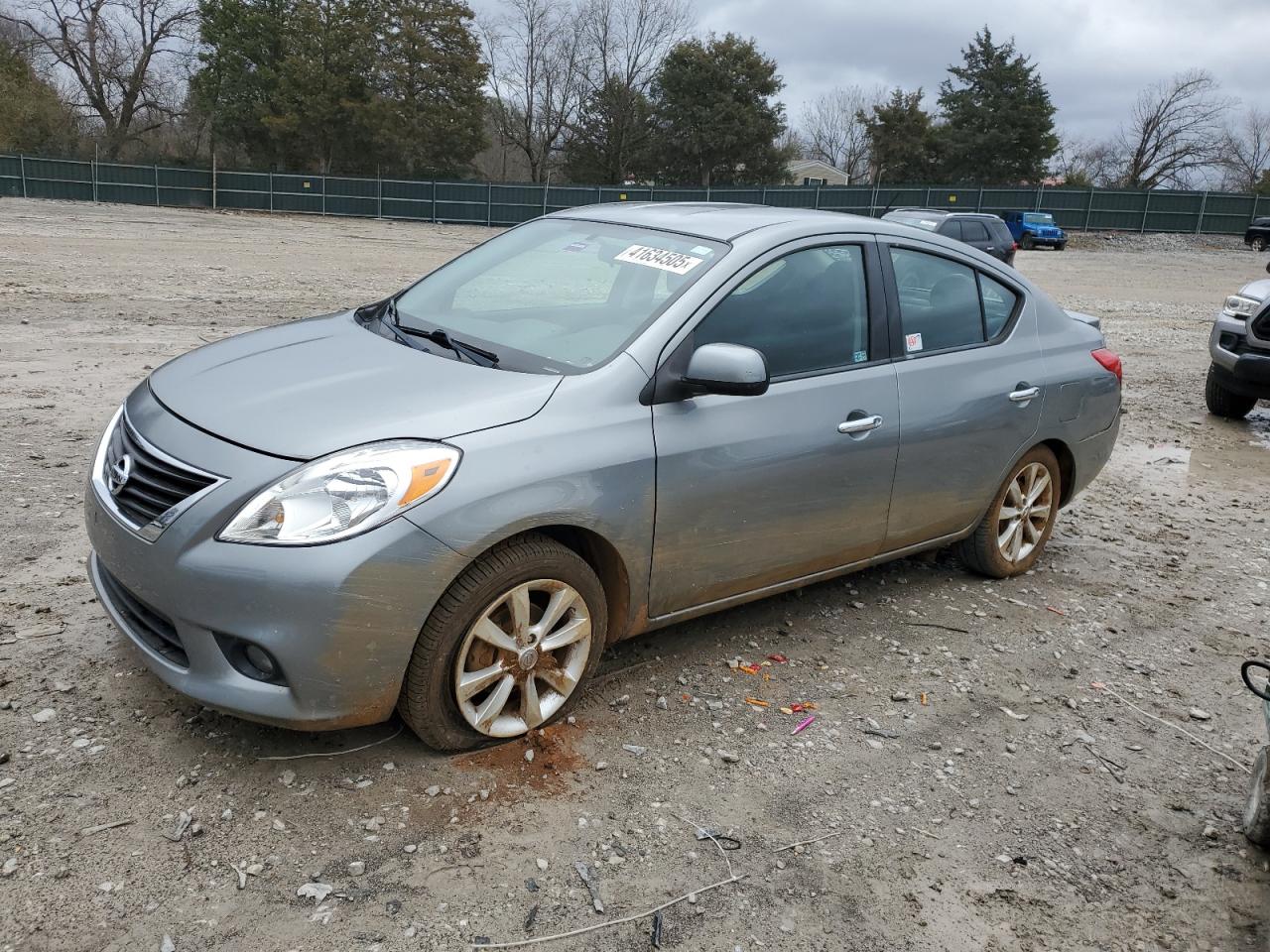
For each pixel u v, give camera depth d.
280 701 2.81
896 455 4.19
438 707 3.05
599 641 3.42
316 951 2.42
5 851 2.62
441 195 45.56
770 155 61.16
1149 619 4.93
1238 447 8.95
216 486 2.80
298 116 52.69
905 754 3.54
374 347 3.61
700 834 2.98
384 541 2.77
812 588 4.88
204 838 2.75
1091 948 2.72
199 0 55.28
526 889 2.69
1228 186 77.19
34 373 7.95
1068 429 5.09
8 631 3.72
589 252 4.07
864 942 2.65
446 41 55.41
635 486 3.30
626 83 62.62
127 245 21.67
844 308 4.08
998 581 5.21
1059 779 3.48
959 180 67.25
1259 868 3.11
